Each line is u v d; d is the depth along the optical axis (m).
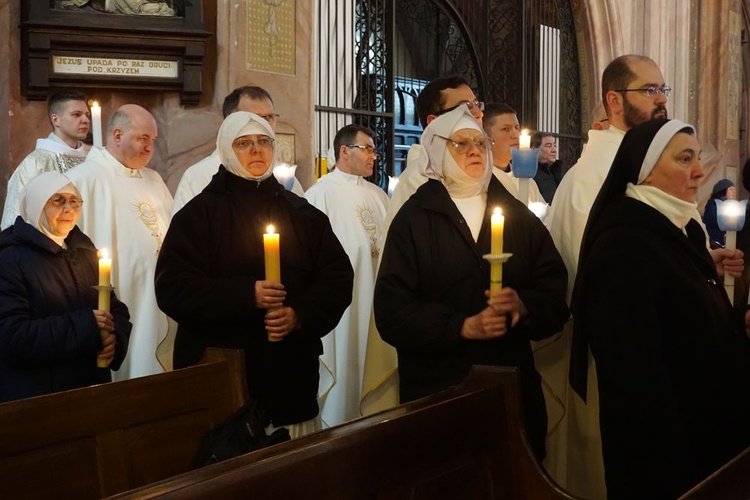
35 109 5.94
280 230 3.49
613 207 2.95
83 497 2.51
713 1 12.68
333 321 3.45
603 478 3.52
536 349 3.62
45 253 3.48
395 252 3.25
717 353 2.76
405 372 3.20
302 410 3.43
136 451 2.68
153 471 2.71
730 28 13.07
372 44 9.04
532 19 11.07
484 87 11.13
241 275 3.40
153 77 6.29
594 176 3.69
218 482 1.77
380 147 9.01
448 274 3.21
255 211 3.48
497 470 2.52
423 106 4.30
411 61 12.09
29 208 3.52
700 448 2.73
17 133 5.87
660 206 2.95
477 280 3.20
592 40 11.61
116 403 2.64
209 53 6.55
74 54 6.02
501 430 2.57
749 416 2.80
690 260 2.87
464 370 3.10
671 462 2.57
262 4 6.77
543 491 2.53
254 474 1.83
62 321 3.32
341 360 5.26
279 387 3.37
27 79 5.87
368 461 2.09
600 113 4.49
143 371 4.64
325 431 2.09
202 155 6.54
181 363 3.34
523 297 3.13
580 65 11.80
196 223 3.39
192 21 6.32
